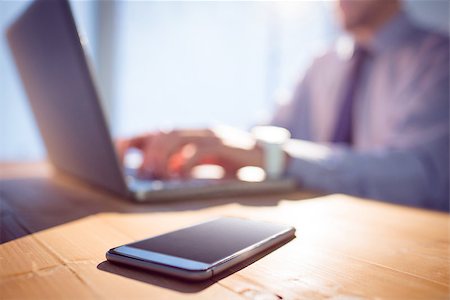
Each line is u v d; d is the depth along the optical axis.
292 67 2.65
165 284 0.29
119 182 0.62
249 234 0.39
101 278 0.29
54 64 0.61
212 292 0.27
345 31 1.56
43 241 0.39
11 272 0.30
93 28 2.48
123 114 2.55
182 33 2.64
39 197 0.66
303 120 1.80
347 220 0.53
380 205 0.64
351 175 0.88
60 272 0.30
